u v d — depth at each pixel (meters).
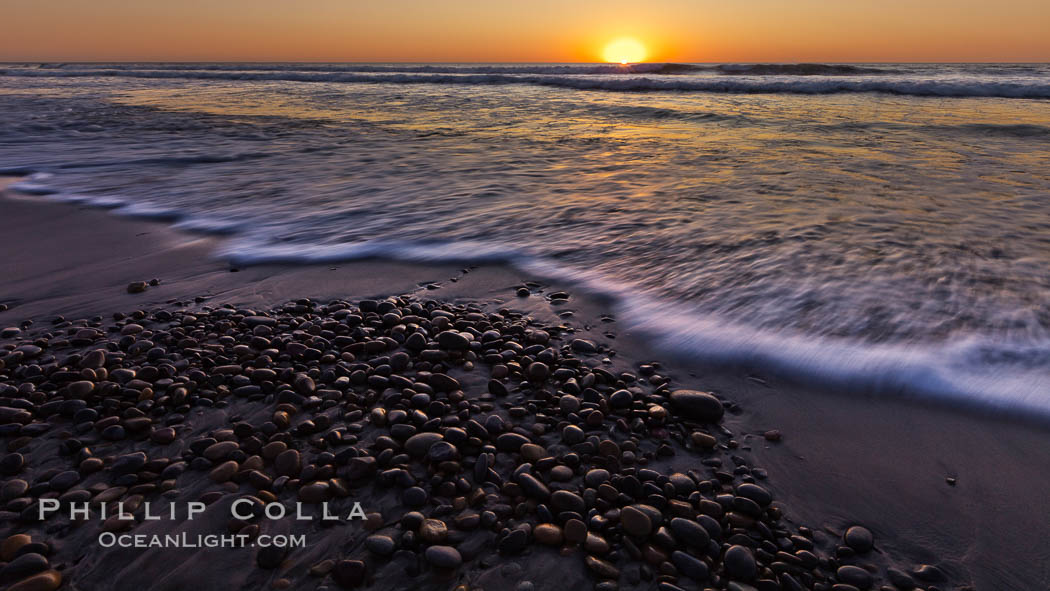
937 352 2.83
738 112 13.92
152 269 4.31
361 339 3.11
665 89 21.77
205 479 2.04
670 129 11.41
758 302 3.44
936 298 3.35
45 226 5.34
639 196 6.07
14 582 1.61
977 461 2.18
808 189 6.06
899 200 5.48
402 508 1.92
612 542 1.78
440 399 2.56
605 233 4.89
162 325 3.33
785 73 31.58
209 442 2.23
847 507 1.97
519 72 33.94
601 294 3.71
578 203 5.89
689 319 3.30
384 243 4.82
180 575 1.67
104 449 2.20
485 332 3.19
